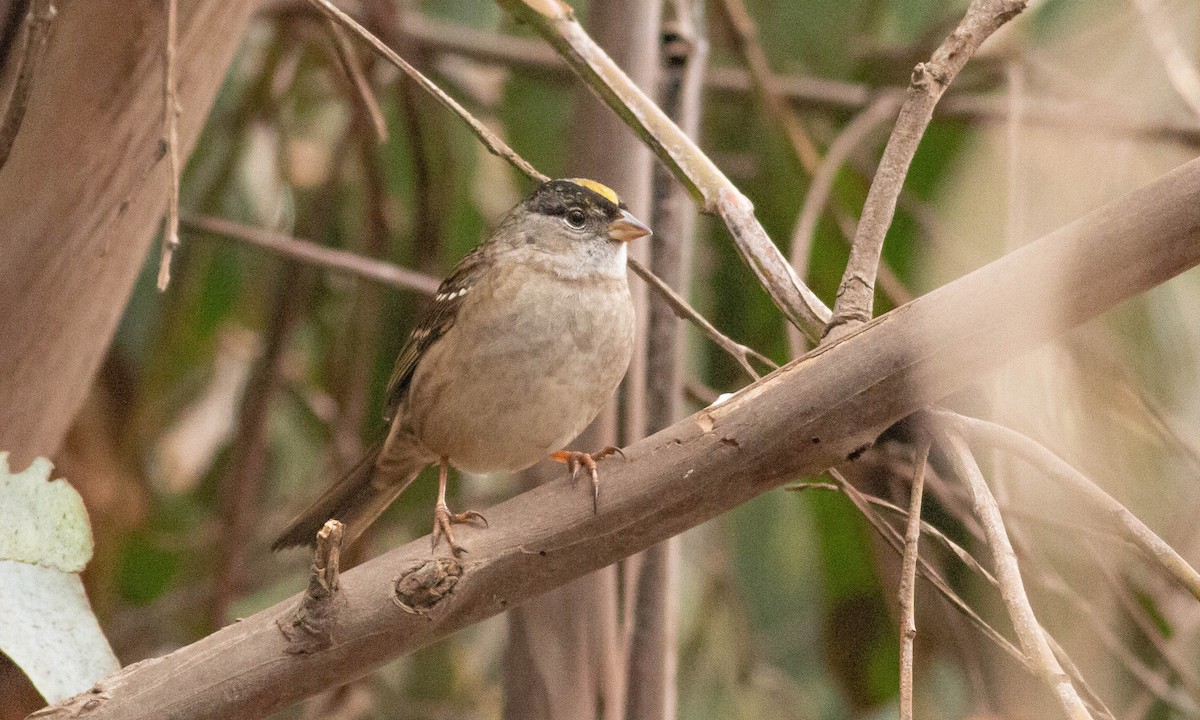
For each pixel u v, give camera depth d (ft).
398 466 23.26
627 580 19.74
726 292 28.68
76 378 19.13
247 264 34.35
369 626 13.75
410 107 29.40
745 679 29.76
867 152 31.96
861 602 26.73
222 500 31.91
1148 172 28.04
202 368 34.65
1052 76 29.19
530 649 19.74
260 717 13.99
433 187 32.35
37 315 18.06
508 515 14.14
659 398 22.71
